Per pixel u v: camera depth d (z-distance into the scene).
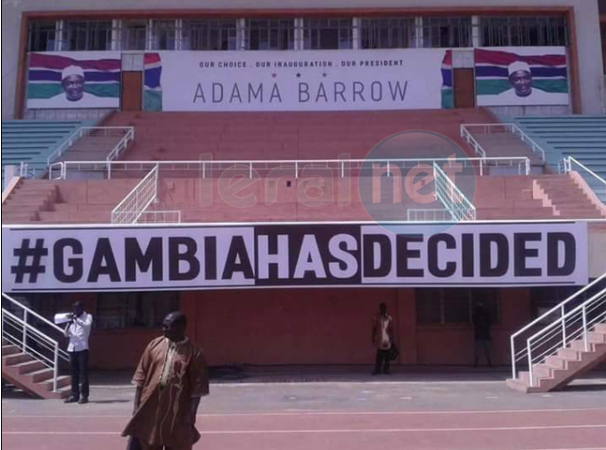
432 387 16.44
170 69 33.88
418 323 20.61
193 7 34.06
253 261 16.73
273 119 32.28
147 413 7.08
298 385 16.88
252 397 15.08
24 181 21.36
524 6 34.16
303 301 20.45
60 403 14.34
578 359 15.57
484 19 34.56
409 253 16.73
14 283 16.47
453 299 20.70
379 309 19.52
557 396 14.89
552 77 34.09
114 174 25.88
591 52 34.19
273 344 20.25
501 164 26.95
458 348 20.47
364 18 34.50
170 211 19.00
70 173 25.91
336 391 15.91
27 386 14.95
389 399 14.70
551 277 16.67
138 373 7.24
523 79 33.97
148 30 34.50
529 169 24.20
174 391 7.08
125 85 33.97
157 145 29.02
